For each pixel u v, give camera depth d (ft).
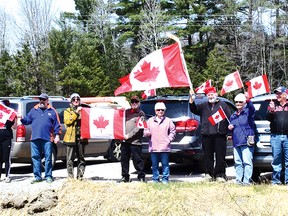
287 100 27.81
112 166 43.80
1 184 31.83
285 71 147.64
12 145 36.55
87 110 31.32
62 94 135.85
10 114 32.94
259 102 31.42
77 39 165.17
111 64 158.92
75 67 134.00
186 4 169.89
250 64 150.41
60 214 22.21
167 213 20.93
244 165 28.25
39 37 156.56
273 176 28.25
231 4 166.09
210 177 30.66
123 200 22.26
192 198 21.95
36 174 32.40
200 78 150.10
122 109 31.12
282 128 27.63
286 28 151.23
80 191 23.61
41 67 134.92
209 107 30.32
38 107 32.63
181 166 42.04
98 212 21.86
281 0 158.30
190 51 170.30
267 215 19.98
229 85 34.17
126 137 30.55
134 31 177.99
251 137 27.99
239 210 20.47
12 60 139.85
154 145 29.78
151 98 36.91
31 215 22.53
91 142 43.45
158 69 30.07
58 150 39.65
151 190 23.39
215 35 172.35
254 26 152.15
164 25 164.04
